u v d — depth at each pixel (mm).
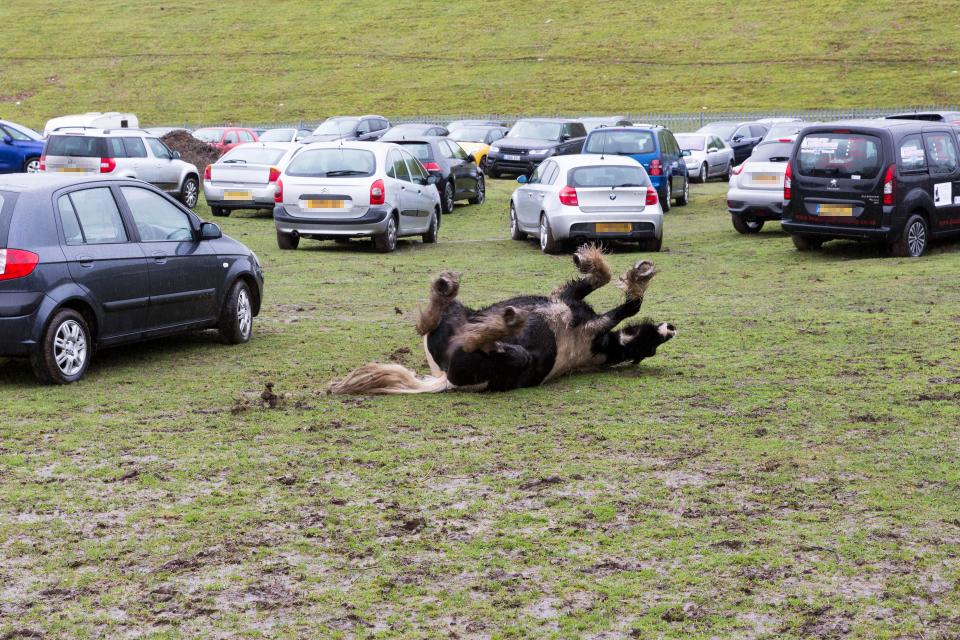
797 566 5332
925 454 7031
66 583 5211
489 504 6238
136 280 10047
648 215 19922
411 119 58938
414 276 16984
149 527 5918
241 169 26875
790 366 9742
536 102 63906
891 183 17547
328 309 13688
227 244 11477
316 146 20828
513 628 4723
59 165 27281
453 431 7703
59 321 9234
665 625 4746
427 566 5391
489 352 8500
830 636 4629
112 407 8484
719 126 45844
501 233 24688
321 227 20203
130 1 90875
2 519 6035
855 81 64125
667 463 6934
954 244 20047
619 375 9484
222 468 6906
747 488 6457
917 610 4855
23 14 87125
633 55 72688
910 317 12164
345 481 6656
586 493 6402
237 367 10094
